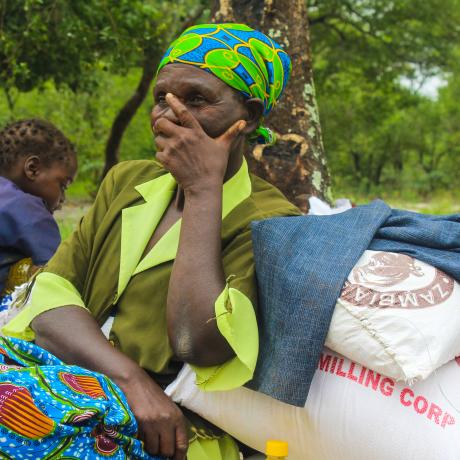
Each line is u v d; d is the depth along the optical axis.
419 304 1.79
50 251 3.07
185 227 1.93
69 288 2.19
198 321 1.86
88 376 1.79
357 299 1.82
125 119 11.92
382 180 39.12
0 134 3.29
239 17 3.42
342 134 28.92
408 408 1.81
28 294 2.36
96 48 8.98
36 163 3.25
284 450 1.87
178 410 1.93
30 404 1.63
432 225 1.95
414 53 18.20
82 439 1.67
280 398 1.82
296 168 3.34
